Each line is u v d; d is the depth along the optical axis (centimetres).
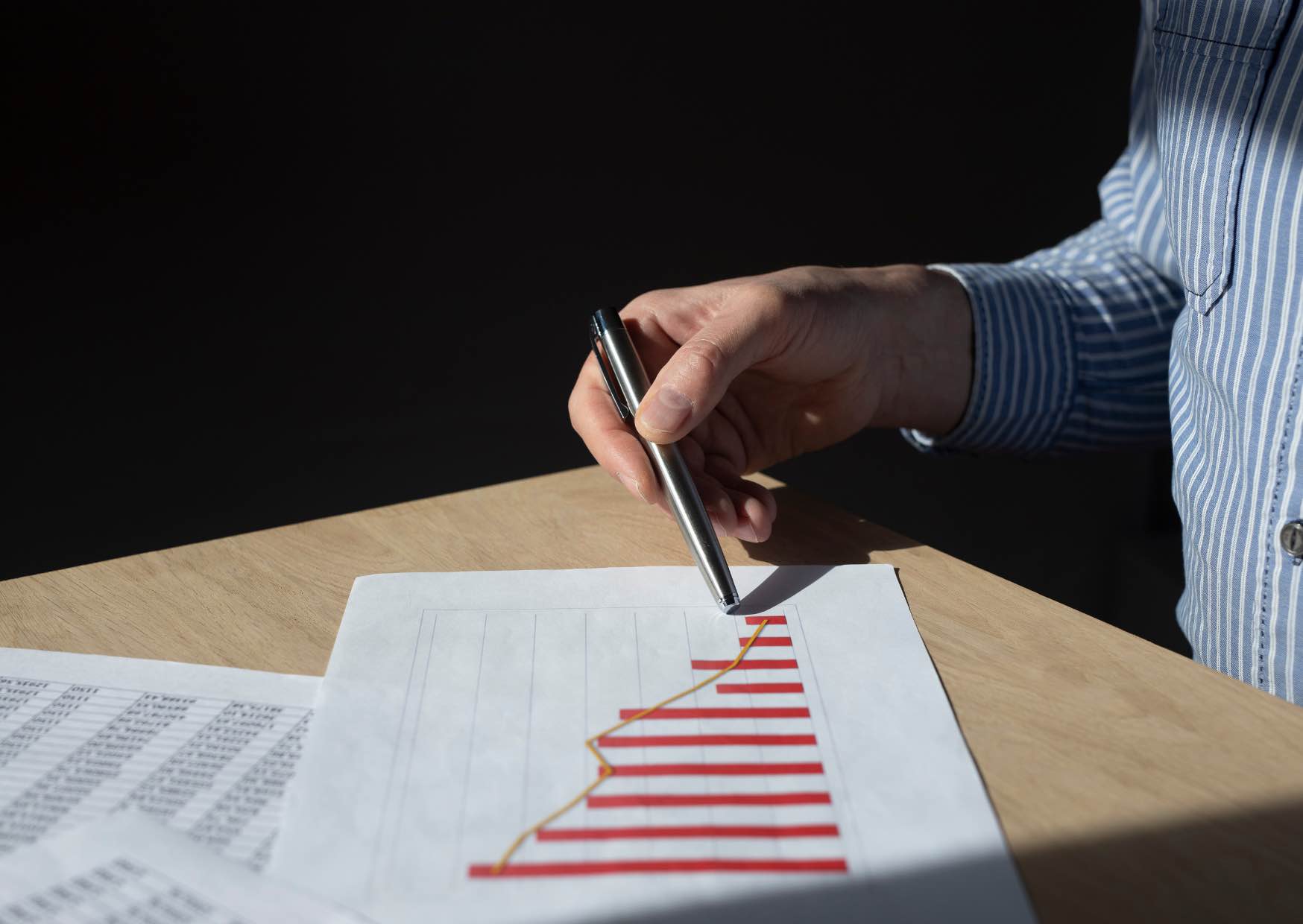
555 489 56
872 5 150
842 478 162
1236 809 31
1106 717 36
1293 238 50
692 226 153
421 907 28
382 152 140
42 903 27
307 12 133
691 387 48
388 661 39
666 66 146
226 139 134
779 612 43
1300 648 51
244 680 38
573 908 28
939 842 30
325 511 147
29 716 36
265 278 139
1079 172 164
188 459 141
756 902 28
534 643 40
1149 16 70
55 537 137
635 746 34
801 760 34
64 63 126
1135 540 148
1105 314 72
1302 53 50
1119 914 28
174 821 31
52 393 134
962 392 69
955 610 43
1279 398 51
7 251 129
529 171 145
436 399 149
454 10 137
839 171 156
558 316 151
